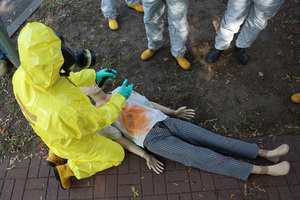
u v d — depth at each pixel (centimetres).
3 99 364
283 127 303
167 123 271
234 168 251
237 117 317
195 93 344
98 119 192
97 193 275
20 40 146
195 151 252
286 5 428
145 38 416
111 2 393
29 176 291
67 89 177
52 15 462
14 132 330
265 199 256
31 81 158
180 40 325
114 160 260
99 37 422
